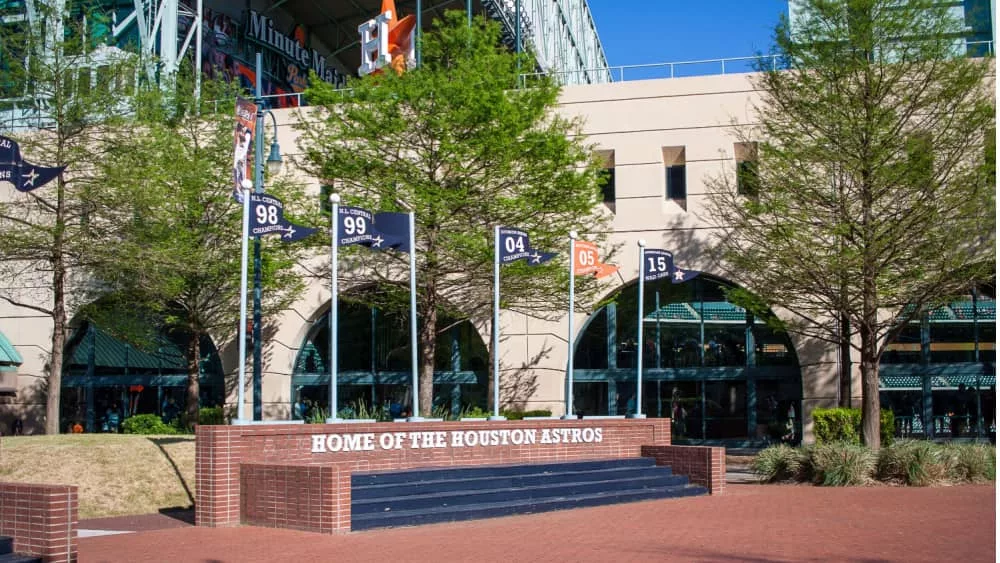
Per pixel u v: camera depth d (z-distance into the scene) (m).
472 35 25.91
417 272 26.80
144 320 30.58
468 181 25.59
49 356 34.00
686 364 31.45
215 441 14.52
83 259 25.31
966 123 22.75
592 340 32.06
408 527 13.94
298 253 29.69
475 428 18.03
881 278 23.97
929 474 19.50
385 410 29.98
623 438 20.52
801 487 19.84
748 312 31.28
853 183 23.61
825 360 29.95
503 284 27.17
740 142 29.98
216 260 27.94
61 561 10.23
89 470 18.28
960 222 22.55
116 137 26.39
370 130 25.20
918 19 23.09
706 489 18.66
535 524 14.09
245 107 19.39
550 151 25.06
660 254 22.48
